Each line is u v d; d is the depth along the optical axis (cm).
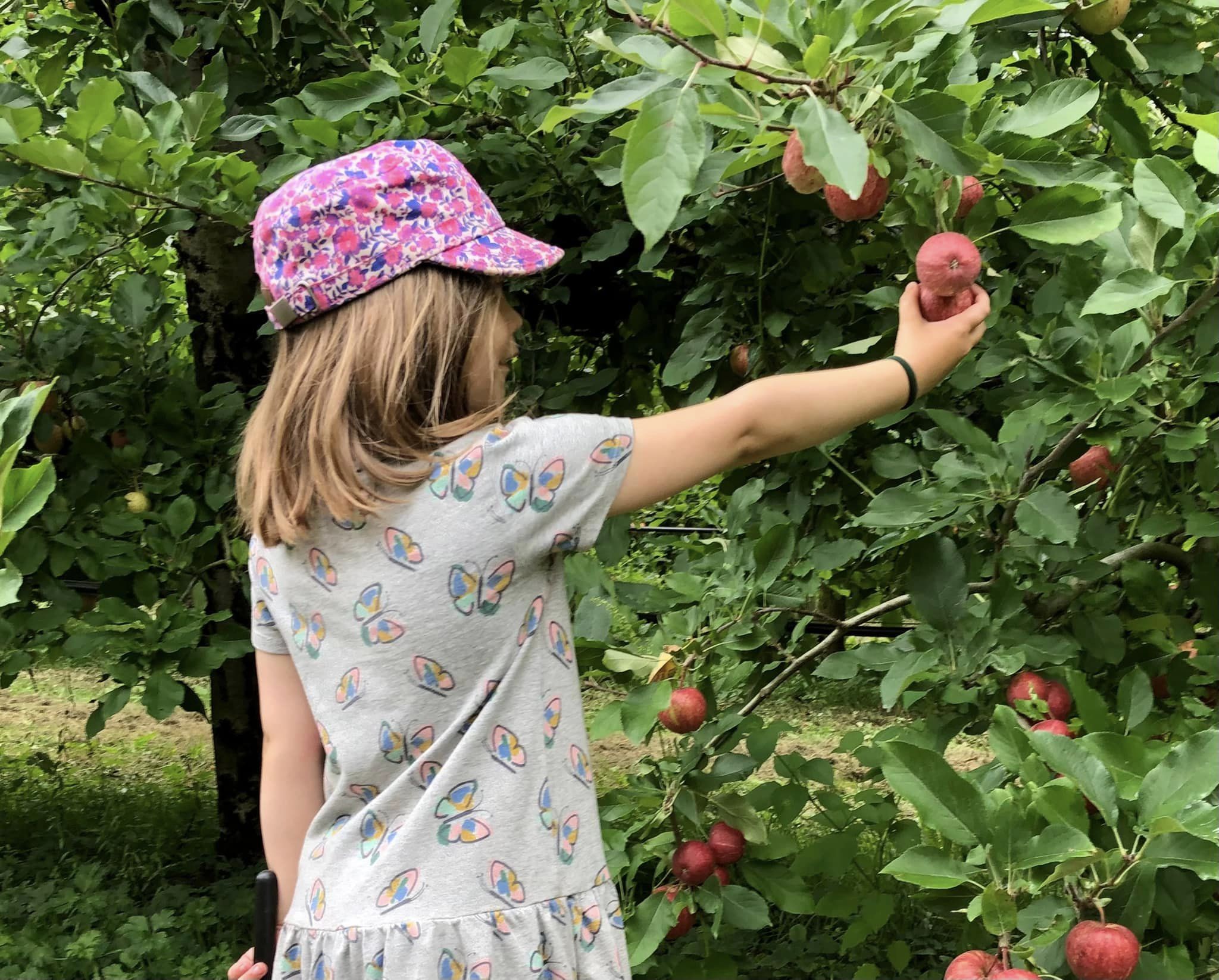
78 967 367
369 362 130
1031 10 137
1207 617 204
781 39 142
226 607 394
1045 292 201
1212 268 164
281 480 133
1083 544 199
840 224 261
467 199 139
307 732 148
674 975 235
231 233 394
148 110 315
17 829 505
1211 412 195
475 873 126
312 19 316
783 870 225
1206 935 161
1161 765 140
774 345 263
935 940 367
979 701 201
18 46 307
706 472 137
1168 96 255
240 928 398
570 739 136
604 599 231
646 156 126
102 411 339
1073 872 137
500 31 245
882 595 355
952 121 140
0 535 111
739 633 213
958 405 263
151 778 595
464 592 128
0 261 344
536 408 303
